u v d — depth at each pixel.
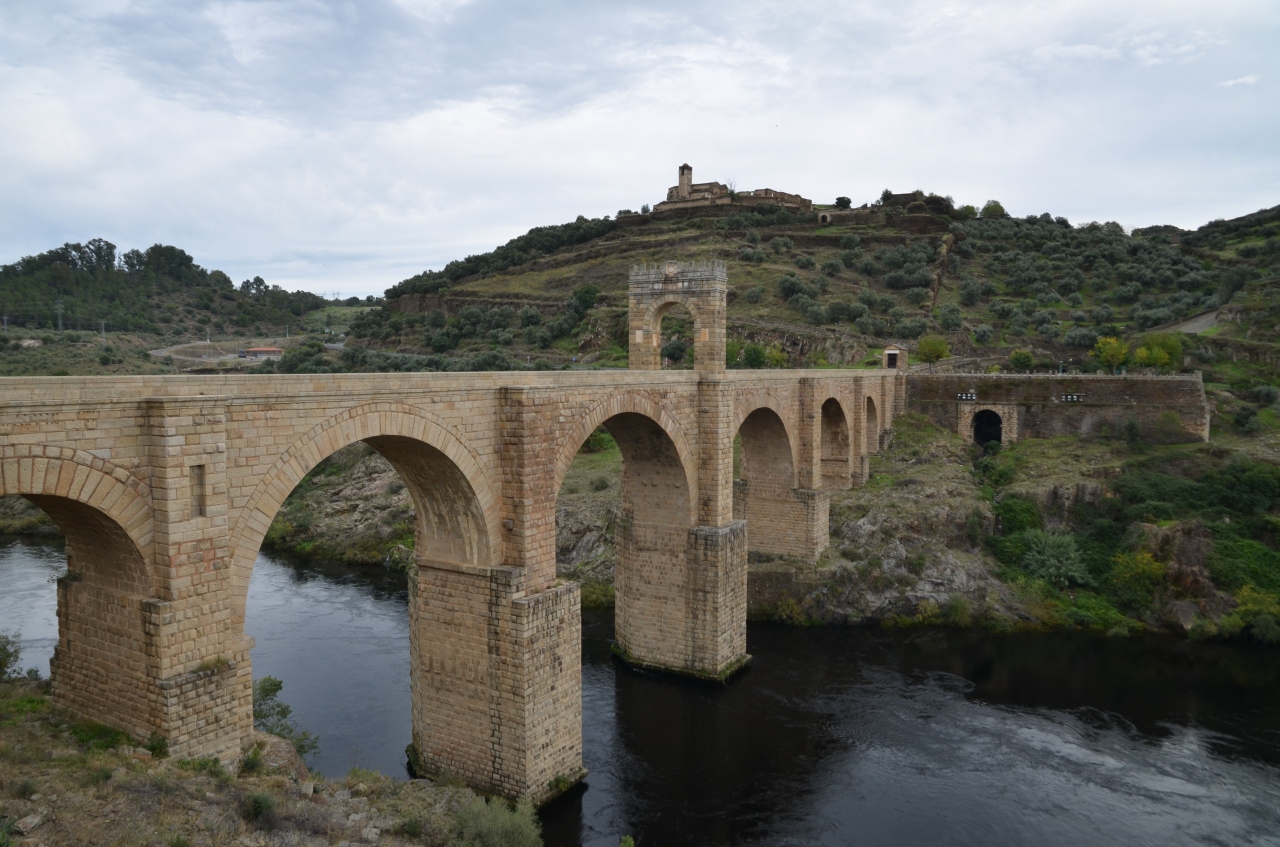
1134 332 96.12
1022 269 125.44
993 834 30.30
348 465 79.38
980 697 41.94
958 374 75.81
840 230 142.00
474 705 29.81
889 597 53.03
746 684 42.94
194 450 19.78
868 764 35.22
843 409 61.59
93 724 21.14
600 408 33.34
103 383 18.42
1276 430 65.50
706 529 41.69
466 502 28.69
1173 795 32.81
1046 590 54.00
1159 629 51.00
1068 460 65.81
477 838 23.52
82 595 21.22
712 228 145.62
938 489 62.06
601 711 39.44
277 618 50.59
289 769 23.59
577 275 135.50
